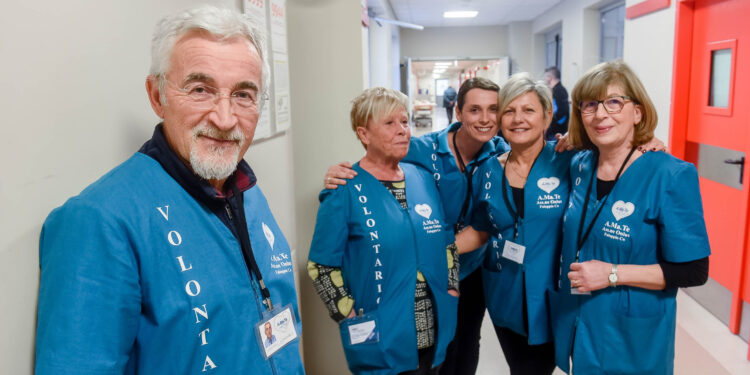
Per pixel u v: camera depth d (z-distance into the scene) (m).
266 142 1.78
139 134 1.01
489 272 1.86
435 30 11.64
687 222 1.35
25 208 0.69
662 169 1.38
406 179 1.62
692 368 2.53
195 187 0.83
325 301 1.54
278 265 1.00
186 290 0.76
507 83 1.69
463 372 2.08
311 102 2.29
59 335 0.64
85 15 0.83
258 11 1.64
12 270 0.67
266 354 0.89
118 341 0.68
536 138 1.69
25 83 0.69
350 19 2.24
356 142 2.30
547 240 1.70
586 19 7.40
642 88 1.42
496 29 11.52
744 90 2.84
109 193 0.72
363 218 1.50
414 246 1.53
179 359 0.75
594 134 1.47
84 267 0.66
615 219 1.44
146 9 1.03
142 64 1.02
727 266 3.02
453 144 2.01
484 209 1.88
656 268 1.38
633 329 1.41
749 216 2.74
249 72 0.82
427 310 1.56
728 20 2.99
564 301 1.59
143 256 0.72
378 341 1.49
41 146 0.72
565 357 1.60
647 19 3.95
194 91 0.78
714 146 3.18
